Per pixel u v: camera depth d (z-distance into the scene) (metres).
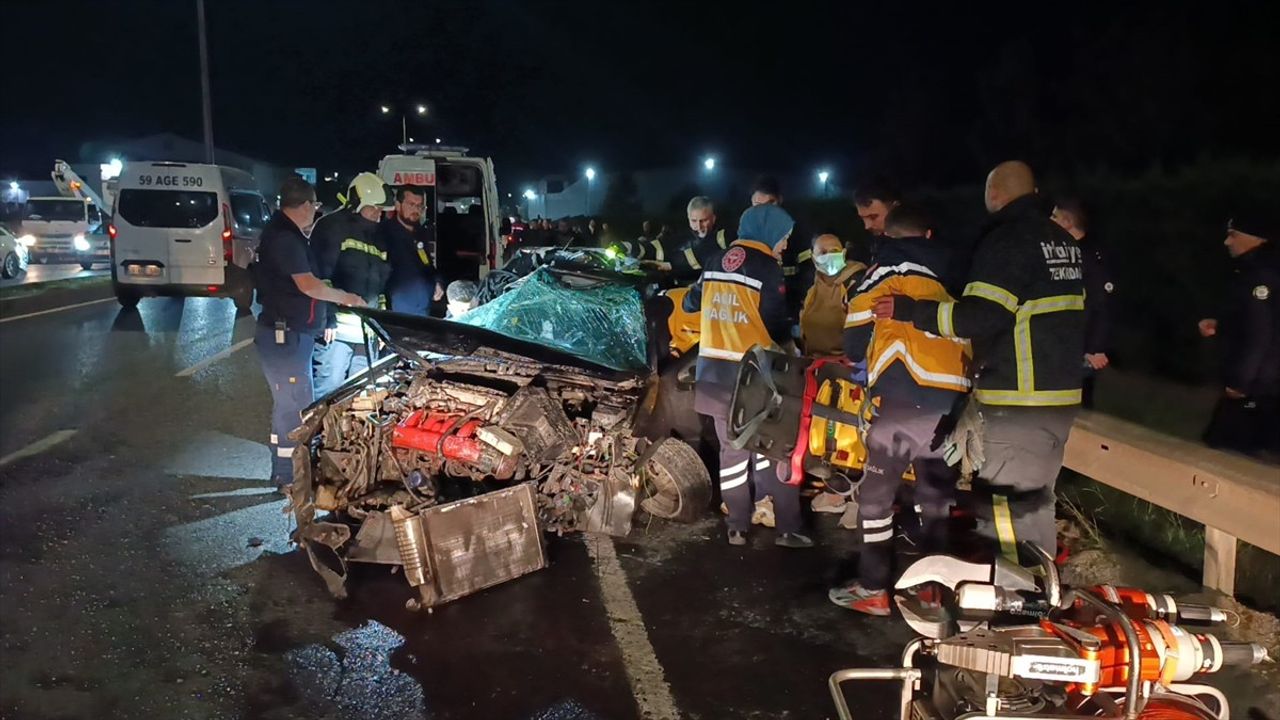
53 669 4.02
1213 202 8.49
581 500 5.39
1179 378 8.86
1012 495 4.15
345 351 6.66
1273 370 4.98
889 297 4.15
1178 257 8.86
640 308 6.27
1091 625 2.88
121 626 4.41
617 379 5.33
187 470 6.74
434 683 3.95
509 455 4.98
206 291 14.91
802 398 4.75
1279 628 4.31
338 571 4.87
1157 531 5.40
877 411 4.39
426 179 14.10
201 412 8.45
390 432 5.17
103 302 16.89
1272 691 3.82
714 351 5.14
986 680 2.73
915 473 4.80
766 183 6.54
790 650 4.25
